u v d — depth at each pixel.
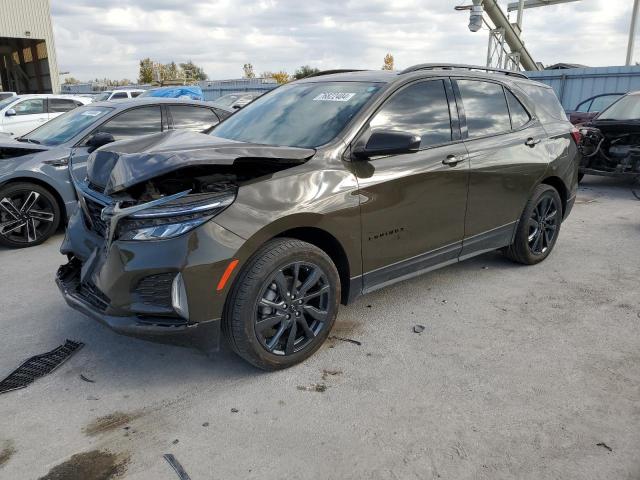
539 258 5.14
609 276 4.89
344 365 3.33
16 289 4.70
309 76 4.63
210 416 2.83
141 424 2.78
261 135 3.78
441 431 2.69
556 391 3.03
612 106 9.56
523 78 5.07
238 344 3.03
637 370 3.25
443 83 4.12
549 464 2.45
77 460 2.51
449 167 3.92
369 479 2.37
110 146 3.44
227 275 2.87
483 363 3.35
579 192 9.10
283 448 2.58
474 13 22.08
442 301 4.32
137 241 2.81
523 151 4.60
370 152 3.29
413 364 3.34
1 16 29.19
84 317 4.06
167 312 2.83
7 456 2.54
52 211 6.18
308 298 3.24
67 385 3.15
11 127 13.01
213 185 2.91
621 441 2.60
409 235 3.76
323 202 3.19
